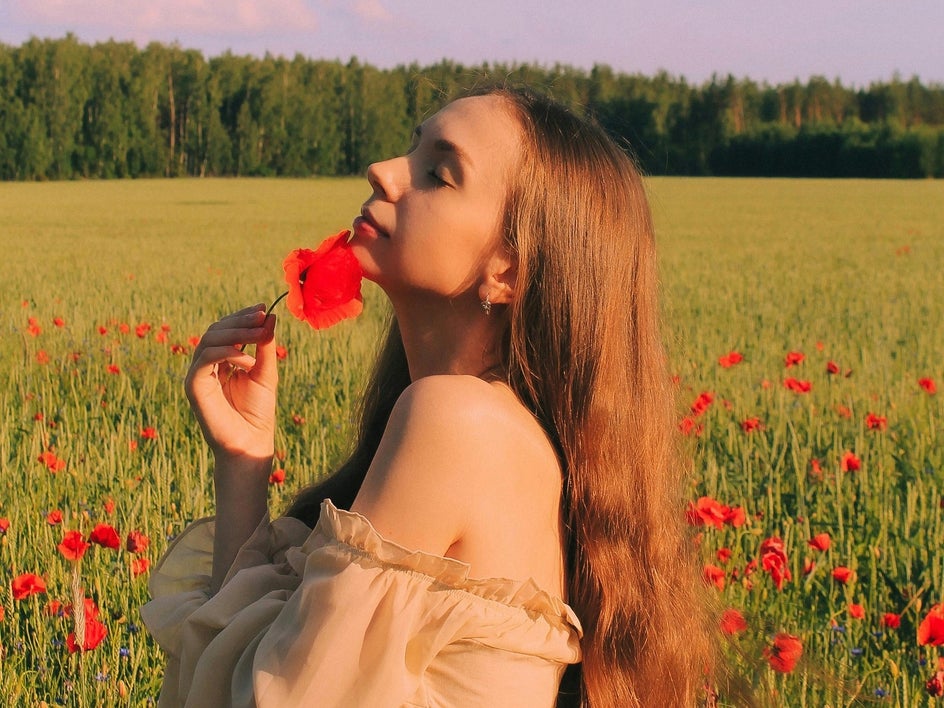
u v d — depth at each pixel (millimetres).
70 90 78062
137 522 3756
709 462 4578
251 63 87875
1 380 6938
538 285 1443
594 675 1468
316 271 1361
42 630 2885
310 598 1240
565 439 1452
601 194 1497
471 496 1263
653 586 1509
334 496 1785
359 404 1952
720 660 1829
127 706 2641
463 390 1298
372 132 86125
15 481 4254
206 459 4453
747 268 19062
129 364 7746
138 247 23125
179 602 1542
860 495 4336
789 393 6430
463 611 1237
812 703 2656
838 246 24984
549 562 1399
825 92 101438
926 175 82312
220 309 11828
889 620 3010
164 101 84188
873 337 10227
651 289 1580
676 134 86875
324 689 1199
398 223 1431
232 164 84188
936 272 18609
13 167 75375
